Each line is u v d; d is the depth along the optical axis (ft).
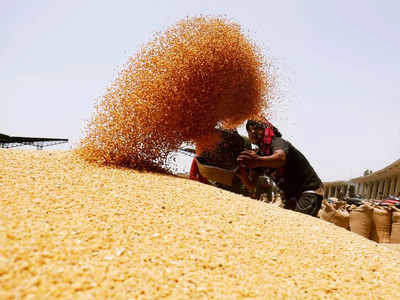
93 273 3.81
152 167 9.61
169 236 5.37
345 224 20.07
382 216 18.78
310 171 10.75
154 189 7.55
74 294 3.31
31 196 5.90
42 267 3.65
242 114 9.81
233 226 6.41
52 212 5.39
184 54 8.68
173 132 8.93
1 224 4.47
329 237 7.20
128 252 4.57
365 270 5.79
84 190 6.72
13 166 7.50
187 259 4.77
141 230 5.41
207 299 3.84
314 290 4.70
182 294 3.82
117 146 9.02
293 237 6.61
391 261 6.55
